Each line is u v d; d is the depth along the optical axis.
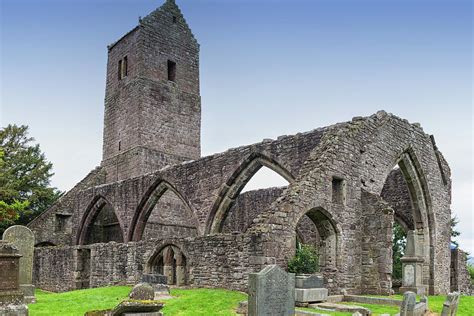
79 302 14.89
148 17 33.53
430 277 23.38
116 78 34.84
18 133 38.62
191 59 35.50
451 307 11.24
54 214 32.69
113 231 32.03
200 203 24.75
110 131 34.59
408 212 25.78
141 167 31.08
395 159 21.25
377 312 12.91
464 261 27.22
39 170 37.84
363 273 18.06
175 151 33.06
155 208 29.91
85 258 24.52
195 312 12.45
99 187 31.00
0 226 34.38
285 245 15.29
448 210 25.75
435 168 24.72
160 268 19.80
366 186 19.03
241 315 12.00
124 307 9.78
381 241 17.83
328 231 17.44
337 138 18.11
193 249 17.22
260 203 32.56
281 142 21.42
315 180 16.70
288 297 10.65
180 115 33.91
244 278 15.16
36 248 27.66
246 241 15.30
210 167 24.61
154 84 32.91
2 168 36.00
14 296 11.03
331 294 16.55
